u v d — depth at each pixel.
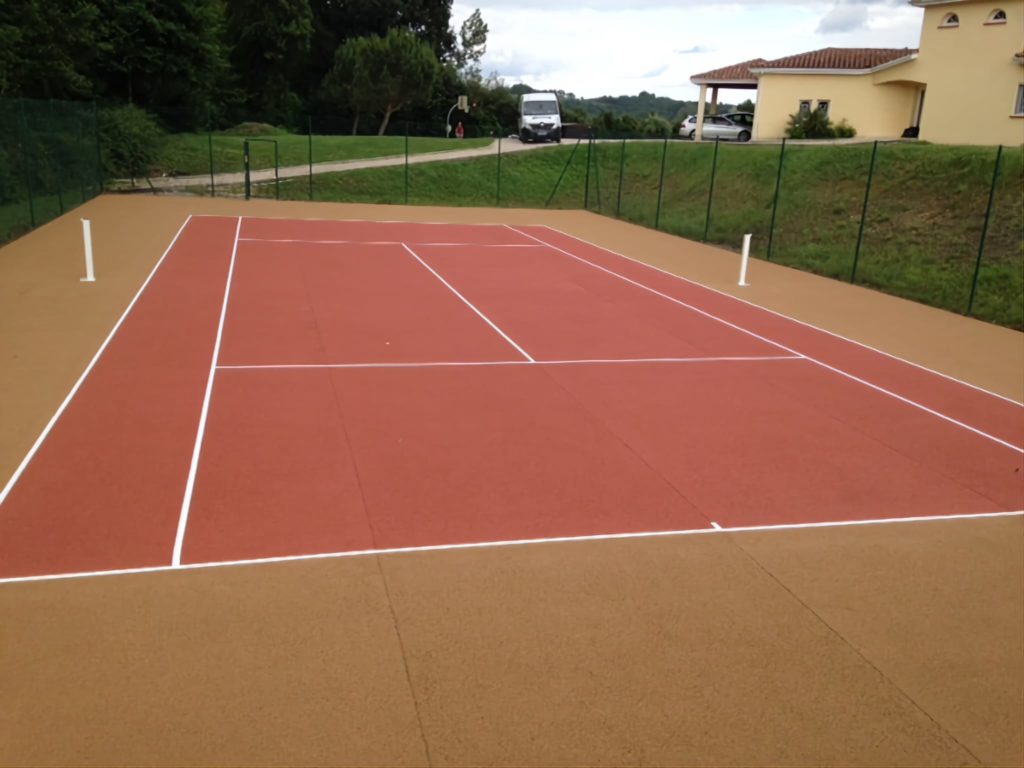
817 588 6.53
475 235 27.33
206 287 17.03
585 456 9.07
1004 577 6.82
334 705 4.96
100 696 4.96
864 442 9.88
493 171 42.69
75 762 4.45
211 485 7.95
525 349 13.39
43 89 37.34
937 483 8.76
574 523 7.48
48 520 7.16
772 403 11.20
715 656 5.60
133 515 7.29
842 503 8.16
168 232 24.47
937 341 15.26
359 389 11.02
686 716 5.00
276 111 64.00
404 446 9.13
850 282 21.05
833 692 5.29
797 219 27.33
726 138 48.66
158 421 9.58
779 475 8.78
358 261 21.11
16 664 5.22
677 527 7.49
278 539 6.95
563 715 4.96
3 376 10.98
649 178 38.81
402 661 5.39
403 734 4.74
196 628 5.66
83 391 10.51
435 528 7.26
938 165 26.23
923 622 6.12
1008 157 24.27
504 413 10.33
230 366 11.79
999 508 8.19
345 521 7.33
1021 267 19.70
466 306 16.41
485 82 81.31
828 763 4.68
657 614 6.07
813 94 44.66
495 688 5.17
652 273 21.27
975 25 34.53
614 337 14.43
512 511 7.66
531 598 6.21
